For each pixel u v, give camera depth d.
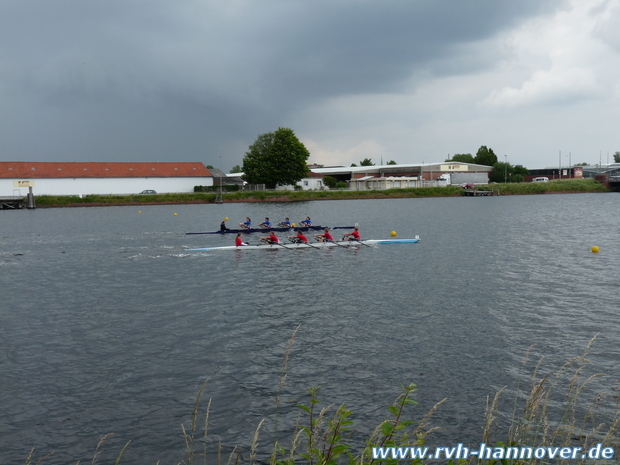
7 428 12.13
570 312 20.34
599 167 180.25
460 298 22.88
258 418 12.46
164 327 19.20
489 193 135.25
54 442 11.58
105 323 19.84
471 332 18.05
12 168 116.38
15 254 38.38
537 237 44.84
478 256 34.69
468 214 73.00
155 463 10.85
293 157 130.50
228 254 36.59
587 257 33.56
